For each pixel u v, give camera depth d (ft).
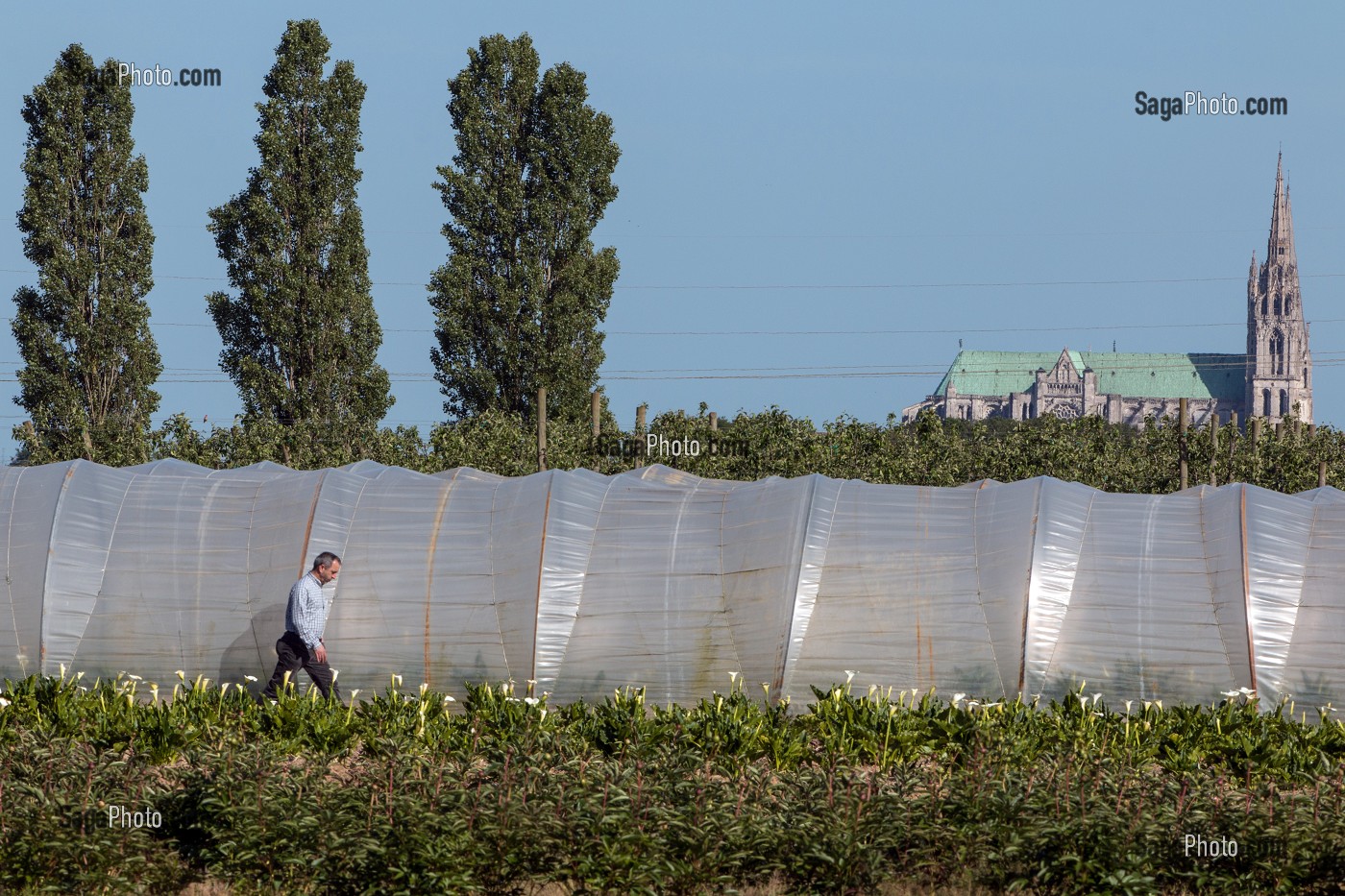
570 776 132.77
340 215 531.09
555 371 561.02
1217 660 180.96
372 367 533.14
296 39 524.52
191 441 443.73
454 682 196.34
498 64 569.64
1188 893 122.62
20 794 129.80
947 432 479.82
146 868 124.98
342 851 122.31
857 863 124.47
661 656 192.54
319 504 207.62
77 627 203.82
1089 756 142.82
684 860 123.24
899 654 187.32
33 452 486.79
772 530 195.72
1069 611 186.80
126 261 506.89
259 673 200.64
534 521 201.46
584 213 568.82
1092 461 466.29
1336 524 187.01
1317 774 136.05
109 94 505.66
